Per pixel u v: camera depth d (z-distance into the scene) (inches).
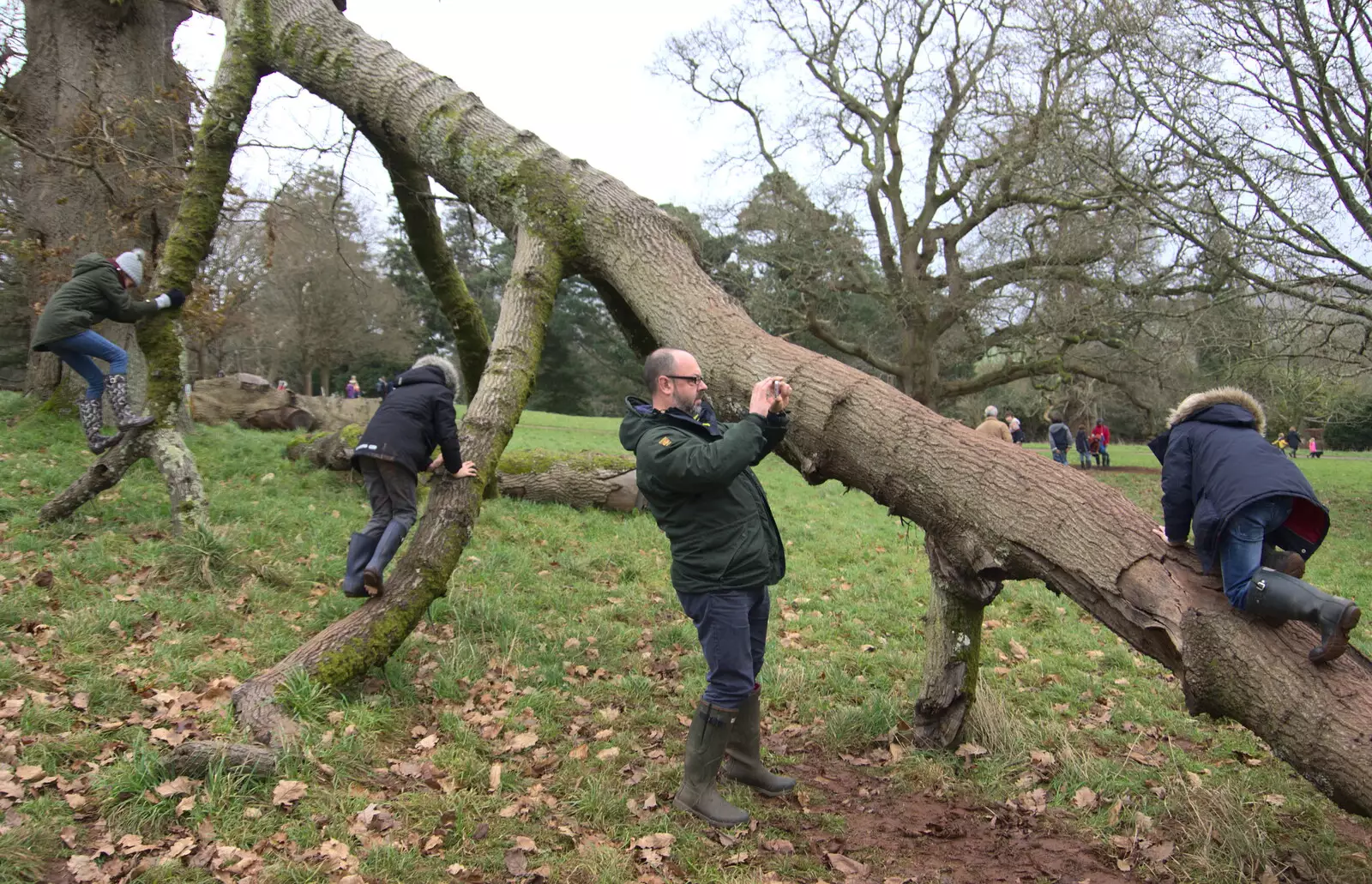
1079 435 1035.9
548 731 169.0
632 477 386.6
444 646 205.2
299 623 210.8
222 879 113.1
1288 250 506.3
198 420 529.3
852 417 158.2
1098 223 708.7
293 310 1364.4
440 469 192.5
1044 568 141.9
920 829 147.6
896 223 1008.2
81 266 248.7
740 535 142.6
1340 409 712.4
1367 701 114.5
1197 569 131.5
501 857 125.6
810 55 978.1
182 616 199.9
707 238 1087.0
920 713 179.8
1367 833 152.3
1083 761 171.9
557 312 1791.3
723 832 139.6
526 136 219.5
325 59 244.2
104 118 315.6
